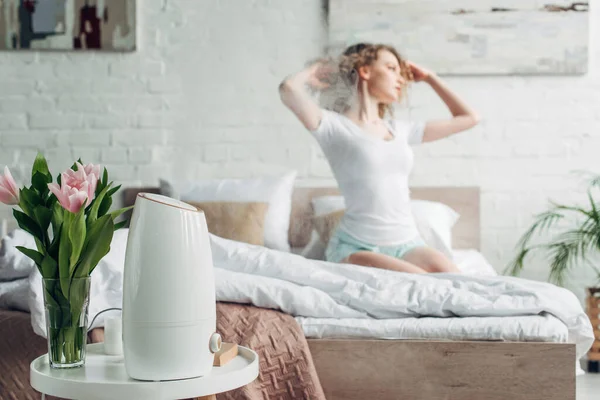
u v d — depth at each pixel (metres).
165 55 3.85
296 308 2.34
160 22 3.85
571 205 3.90
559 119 3.91
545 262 3.89
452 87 3.89
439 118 3.81
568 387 2.23
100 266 2.29
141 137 3.85
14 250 2.43
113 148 3.86
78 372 1.69
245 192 3.56
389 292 2.41
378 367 2.26
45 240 1.74
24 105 3.85
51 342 1.72
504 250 3.89
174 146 3.85
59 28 3.85
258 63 3.83
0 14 3.84
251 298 2.34
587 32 3.89
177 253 1.62
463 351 2.24
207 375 1.65
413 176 3.86
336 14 3.81
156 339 1.60
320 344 2.27
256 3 3.83
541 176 3.90
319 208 3.57
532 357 2.23
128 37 3.84
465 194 3.83
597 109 3.91
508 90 3.90
